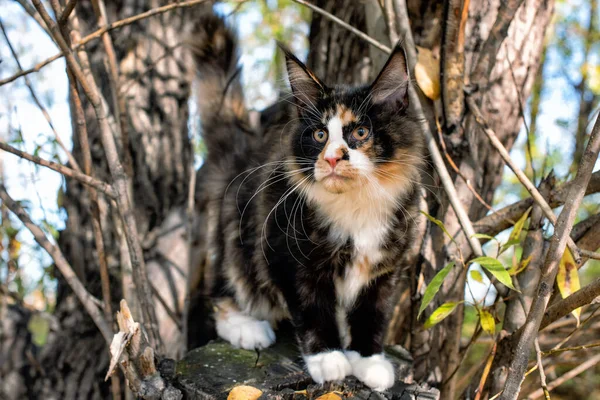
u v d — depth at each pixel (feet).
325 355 2.55
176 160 3.83
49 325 3.66
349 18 3.23
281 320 3.02
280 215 2.60
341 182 2.44
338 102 2.56
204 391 2.33
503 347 2.60
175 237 3.75
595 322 3.34
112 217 3.31
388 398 2.39
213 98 3.46
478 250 2.51
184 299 3.50
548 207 2.42
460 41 2.68
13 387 3.58
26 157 2.47
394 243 2.61
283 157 2.69
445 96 2.77
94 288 3.55
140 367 2.29
